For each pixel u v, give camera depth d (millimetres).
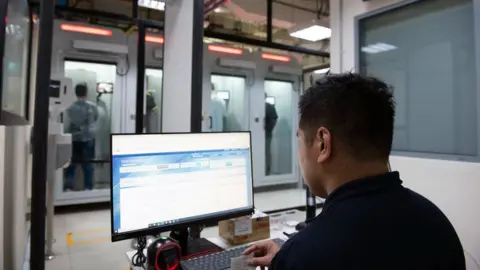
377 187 612
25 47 3195
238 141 1395
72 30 4297
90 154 4613
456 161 1876
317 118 666
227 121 5559
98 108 4652
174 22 2137
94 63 4527
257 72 5699
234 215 1352
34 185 1494
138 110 3203
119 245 3244
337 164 649
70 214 4336
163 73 2355
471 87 1902
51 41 1562
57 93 2941
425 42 2121
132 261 1239
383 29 2357
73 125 4496
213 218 1293
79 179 4547
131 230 1111
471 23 1900
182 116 1972
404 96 2250
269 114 5992
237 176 1376
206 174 1295
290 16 5090
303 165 720
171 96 2180
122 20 3488
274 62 5840
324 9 4977
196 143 1280
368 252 530
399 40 2264
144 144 1165
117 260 2904
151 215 1157
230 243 1380
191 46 1869
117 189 1098
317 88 689
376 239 542
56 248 3160
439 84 2055
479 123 1833
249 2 4621
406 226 571
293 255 556
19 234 2117
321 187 705
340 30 2598
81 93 4512
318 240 550
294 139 6246
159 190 1181
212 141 1322
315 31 4254
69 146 3037
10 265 1856
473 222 1751
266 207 4672
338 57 2609
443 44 2033
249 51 5555
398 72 2277
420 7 2143
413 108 2195
